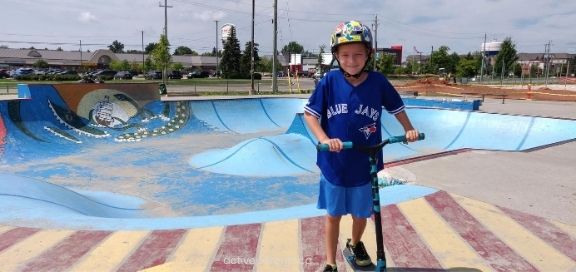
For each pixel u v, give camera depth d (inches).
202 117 818.8
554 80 3282.5
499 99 1219.9
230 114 859.4
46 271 142.7
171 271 140.1
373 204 114.0
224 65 3235.7
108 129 703.7
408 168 277.9
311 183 438.9
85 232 175.3
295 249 156.4
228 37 3216.0
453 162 297.0
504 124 634.2
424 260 146.4
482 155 323.6
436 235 167.2
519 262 145.2
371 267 140.7
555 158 315.6
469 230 172.4
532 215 189.9
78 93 714.2
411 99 960.3
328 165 122.7
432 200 207.6
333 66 130.1
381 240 111.7
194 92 1421.0
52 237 170.4
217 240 165.2
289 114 924.6
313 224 179.5
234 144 684.1
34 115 644.1
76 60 4365.2
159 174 484.7
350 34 112.6
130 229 178.9
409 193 218.2
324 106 121.7
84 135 665.6
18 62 4079.7
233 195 405.4
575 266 142.8
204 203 384.5
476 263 144.3
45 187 269.9
